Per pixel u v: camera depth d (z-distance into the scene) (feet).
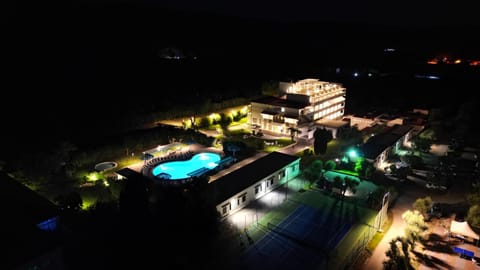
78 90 334.24
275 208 150.92
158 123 283.18
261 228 135.13
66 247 99.66
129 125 271.08
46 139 217.77
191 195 100.94
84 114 272.31
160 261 80.12
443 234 131.13
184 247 84.84
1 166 159.33
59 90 323.78
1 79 311.88
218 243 123.85
